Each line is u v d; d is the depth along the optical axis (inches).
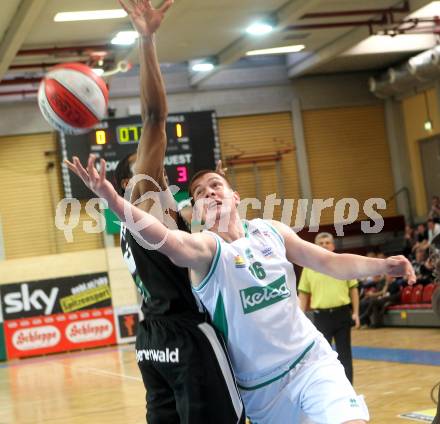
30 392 500.1
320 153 916.0
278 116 908.0
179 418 149.0
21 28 573.3
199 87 887.1
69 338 815.1
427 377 382.6
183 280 148.6
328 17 686.5
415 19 730.8
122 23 627.8
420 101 897.5
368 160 927.7
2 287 805.2
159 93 153.6
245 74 898.7
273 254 147.4
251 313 143.2
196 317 147.8
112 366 620.7
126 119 791.1
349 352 325.1
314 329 152.3
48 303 814.5
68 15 596.4
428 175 907.4
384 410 308.7
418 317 652.7
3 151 831.1
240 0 602.9
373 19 711.7
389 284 709.3
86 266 826.2
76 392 474.6
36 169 835.4
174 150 815.1
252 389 148.6
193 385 142.9
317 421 142.7
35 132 836.0
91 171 119.7
